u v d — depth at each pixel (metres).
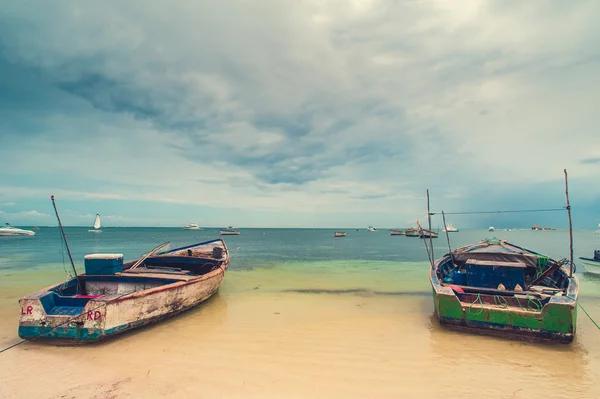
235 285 15.62
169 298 8.90
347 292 13.98
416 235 86.50
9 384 5.60
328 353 7.16
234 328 8.83
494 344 7.66
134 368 6.26
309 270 21.14
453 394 5.45
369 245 52.34
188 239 71.19
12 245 46.47
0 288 14.55
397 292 14.01
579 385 5.80
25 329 7.09
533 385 5.79
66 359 6.60
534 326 7.48
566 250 39.62
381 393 5.45
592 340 7.99
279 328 8.89
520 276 9.30
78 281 9.34
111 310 7.21
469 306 8.02
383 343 7.77
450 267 13.04
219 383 5.73
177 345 7.50
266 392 5.43
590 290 14.34
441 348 7.44
